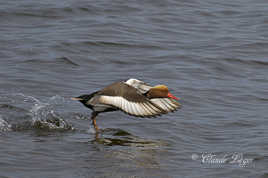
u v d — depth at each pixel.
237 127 13.66
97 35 22.41
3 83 16.45
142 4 27.66
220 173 10.48
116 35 22.66
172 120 14.03
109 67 18.97
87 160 10.96
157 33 23.41
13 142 11.90
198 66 19.39
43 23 23.92
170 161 11.12
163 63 19.58
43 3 26.47
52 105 14.83
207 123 13.94
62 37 21.89
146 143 12.27
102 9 26.33
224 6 28.39
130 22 24.72
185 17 26.03
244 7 28.25
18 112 14.02
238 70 19.27
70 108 14.71
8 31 22.44
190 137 12.86
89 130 13.14
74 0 27.33
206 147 12.13
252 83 17.84
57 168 10.46
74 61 19.36
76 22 24.27
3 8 25.09
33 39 21.52
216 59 20.16
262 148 11.95
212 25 24.98
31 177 9.91
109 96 11.57
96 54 20.33
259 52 21.30
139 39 22.36
